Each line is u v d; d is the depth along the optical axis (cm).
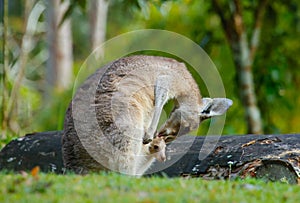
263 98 2736
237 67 2445
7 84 2431
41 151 1507
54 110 2617
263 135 1448
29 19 2964
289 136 1426
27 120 2503
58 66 3653
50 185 1023
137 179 1103
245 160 1366
